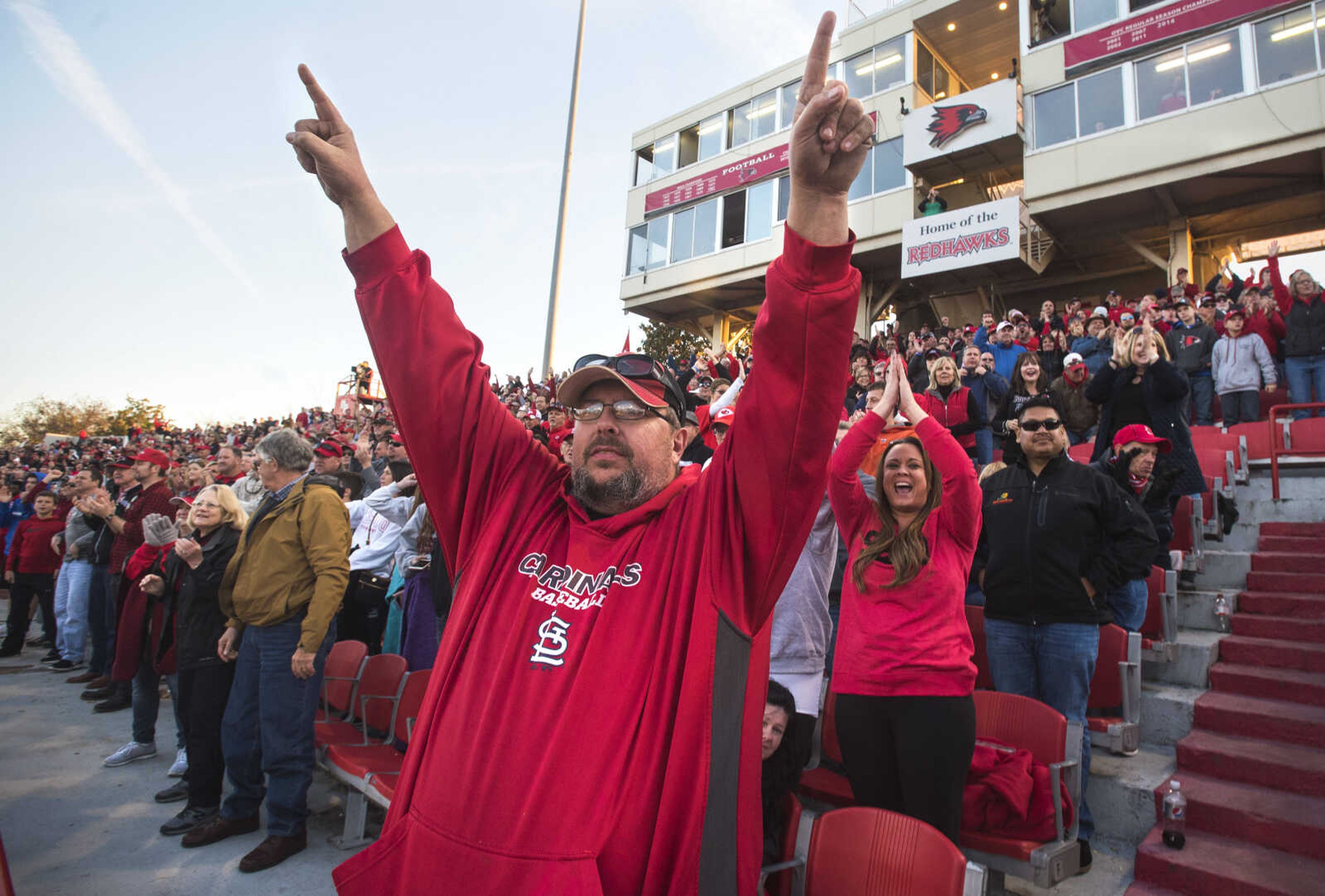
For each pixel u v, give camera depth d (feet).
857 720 8.16
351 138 4.18
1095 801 10.61
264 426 61.82
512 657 3.83
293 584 10.80
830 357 3.46
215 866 10.24
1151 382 16.24
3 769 13.57
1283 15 42.96
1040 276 59.57
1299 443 22.16
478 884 3.33
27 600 24.95
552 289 43.27
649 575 3.92
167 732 16.43
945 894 6.03
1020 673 10.41
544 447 4.98
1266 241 54.19
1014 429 11.10
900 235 58.39
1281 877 8.58
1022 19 53.21
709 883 3.29
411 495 16.94
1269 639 13.75
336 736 13.07
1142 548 9.96
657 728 3.51
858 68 63.52
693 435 5.12
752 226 70.03
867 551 8.67
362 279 4.21
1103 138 48.49
